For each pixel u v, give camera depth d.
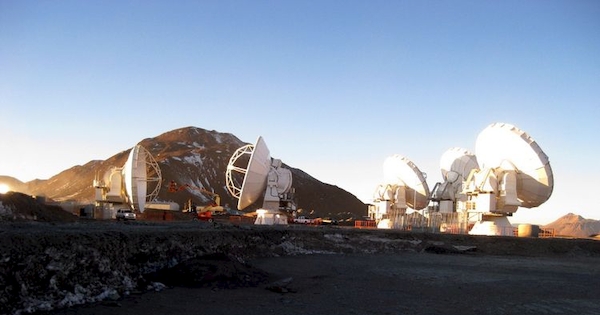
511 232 63.53
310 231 49.50
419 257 46.31
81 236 22.22
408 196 84.88
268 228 47.56
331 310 20.62
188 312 19.00
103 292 20.67
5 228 25.84
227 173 60.81
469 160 82.56
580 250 57.97
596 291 28.84
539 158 60.59
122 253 24.09
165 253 27.52
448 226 70.31
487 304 23.27
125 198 66.88
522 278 33.53
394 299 23.73
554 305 23.62
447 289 27.38
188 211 106.31
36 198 58.72
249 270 28.22
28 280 18.42
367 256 45.22
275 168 63.25
